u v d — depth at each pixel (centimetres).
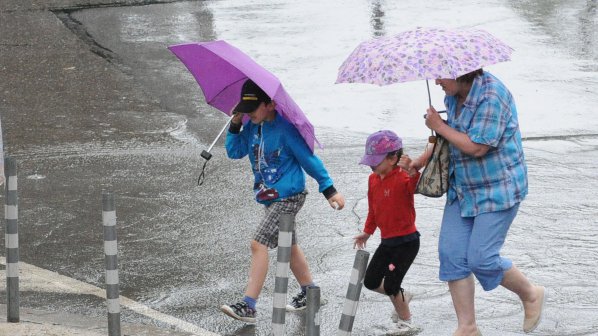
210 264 2333
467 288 1698
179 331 1914
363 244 1933
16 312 1895
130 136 3525
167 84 4219
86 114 3791
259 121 1909
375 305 2069
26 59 4544
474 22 5294
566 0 5831
